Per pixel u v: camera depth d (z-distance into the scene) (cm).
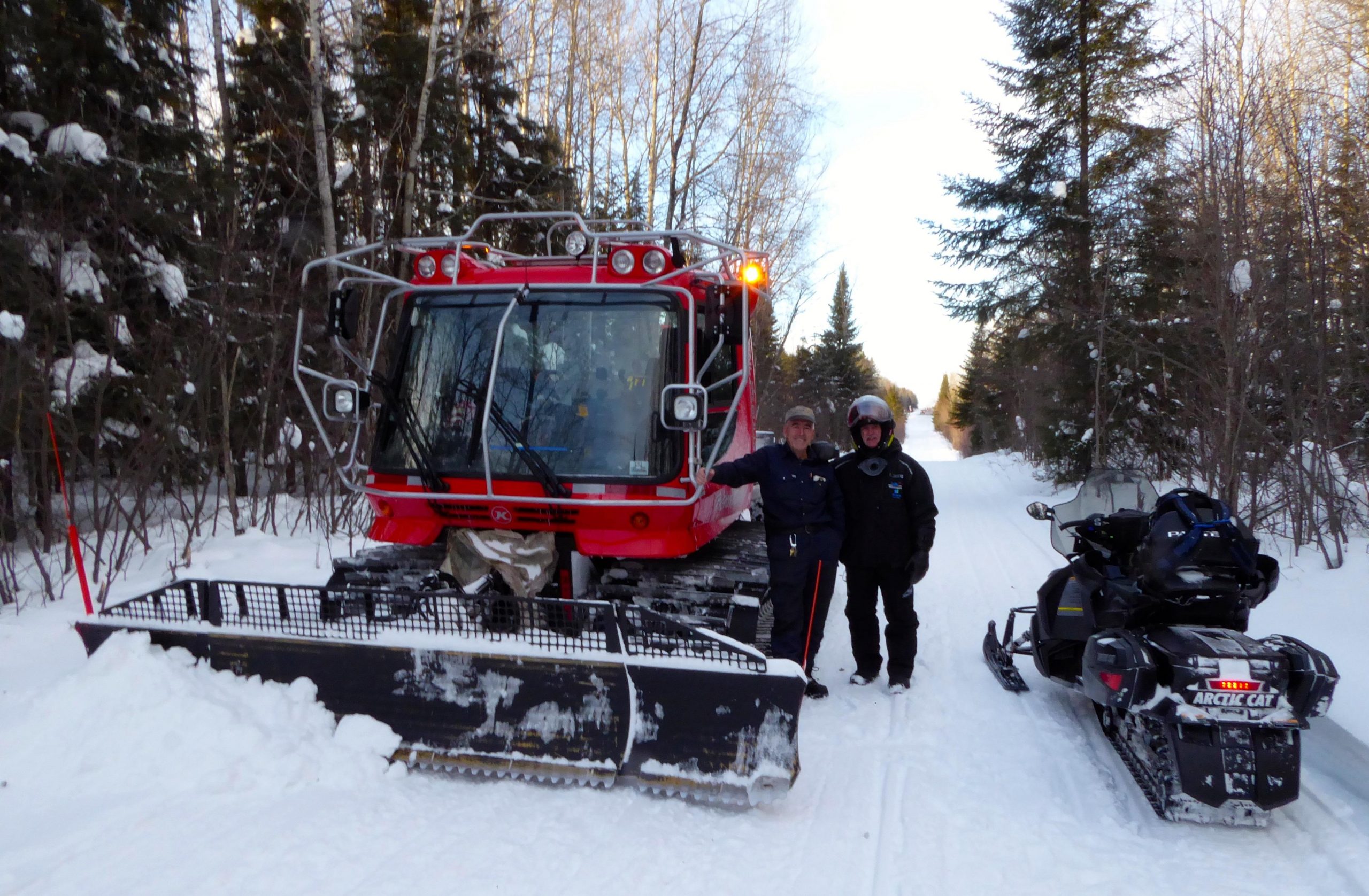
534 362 460
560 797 379
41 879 299
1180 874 323
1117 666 383
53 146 809
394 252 1162
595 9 1875
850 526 535
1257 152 947
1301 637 591
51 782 366
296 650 411
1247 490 995
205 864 312
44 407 699
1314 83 1201
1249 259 911
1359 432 940
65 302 755
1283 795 344
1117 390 1467
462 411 463
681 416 409
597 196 1964
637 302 454
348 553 885
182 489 995
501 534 455
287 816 350
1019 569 961
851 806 381
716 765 371
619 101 1948
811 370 4803
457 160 1411
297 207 1216
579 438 446
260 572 786
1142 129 1466
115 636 418
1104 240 1496
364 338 1045
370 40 1341
